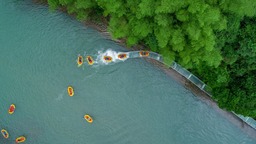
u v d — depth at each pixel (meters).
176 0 26.33
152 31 30.59
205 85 35.12
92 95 36.88
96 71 36.94
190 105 36.50
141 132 36.53
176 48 29.19
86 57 36.84
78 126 36.72
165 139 36.34
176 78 36.25
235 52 30.86
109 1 28.56
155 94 36.72
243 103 31.91
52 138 36.72
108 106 36.78
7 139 36.91
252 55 30.06
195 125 36.50
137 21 29.50
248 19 29.98
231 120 36.09
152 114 36.66
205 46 27.73
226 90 32.09
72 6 32.66
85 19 35.19
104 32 36.62
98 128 36.62
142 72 36.78
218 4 27.61
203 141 36.41
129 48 36.53
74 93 36.81
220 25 27.34
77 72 36.94
